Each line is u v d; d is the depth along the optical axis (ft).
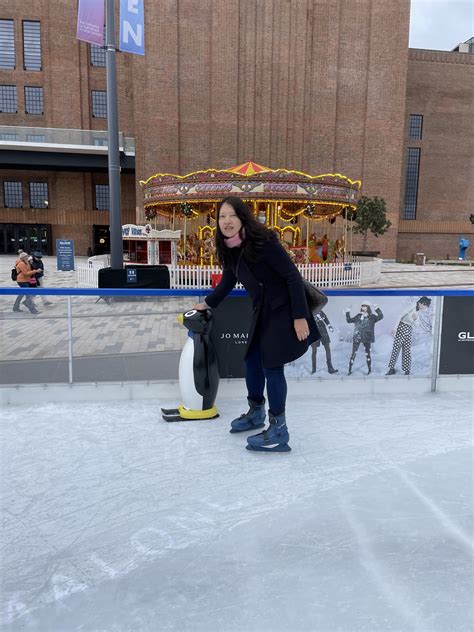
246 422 11.85
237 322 14.37
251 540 7.55
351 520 8.11
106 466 10.08
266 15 104.37
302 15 105.70
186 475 9.72
